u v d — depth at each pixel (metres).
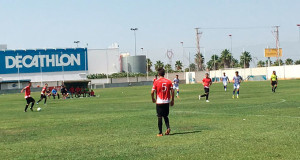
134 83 106.31
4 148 11.77
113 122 17.64
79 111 26.06
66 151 10.84
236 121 15.91
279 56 115.88
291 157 8.82
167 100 12.89
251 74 111.00
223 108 22.78
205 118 17.64
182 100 33.00
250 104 24.91
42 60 121.06
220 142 11.04
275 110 20.02
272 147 10.01
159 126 12.94
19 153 10.84
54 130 15.72
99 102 36.72
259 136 11.74
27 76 119.62
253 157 8.96
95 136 13.46
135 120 18.06
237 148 10.06
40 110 28.28
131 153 10.10
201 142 11.20
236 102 27.38
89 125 16.91
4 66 117.44
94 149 10.93
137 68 137.62
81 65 124.56
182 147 10.59
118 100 38.62
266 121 15.41
